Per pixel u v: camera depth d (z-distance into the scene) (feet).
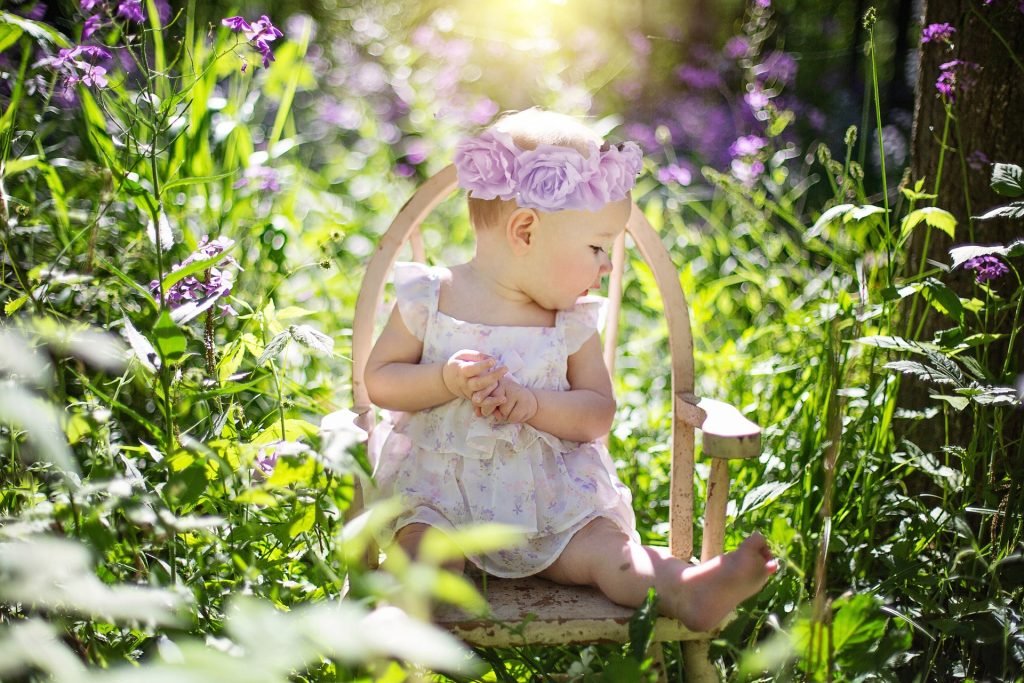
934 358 5.91
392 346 6.12
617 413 8.82
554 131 6.03
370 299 6.13
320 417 8.17
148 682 2.49
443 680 5.40
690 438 5.91
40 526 4.01
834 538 6.69
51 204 8.00
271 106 14.98
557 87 13.88
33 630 3.22
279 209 9.97
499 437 5.80
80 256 7.00
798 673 4.75
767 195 13.76
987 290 6.38
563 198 5.72
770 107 11.43
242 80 10.57
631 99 19.17
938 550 6.49
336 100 16.31
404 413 6.11
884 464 6.96
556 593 5.46
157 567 5.06
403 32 19.03
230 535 5.06
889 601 6.17
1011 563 6.05
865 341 5.90
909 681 6.07
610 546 5.46
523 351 6.07
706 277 11.58
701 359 9.07
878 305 7.18
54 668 2.97
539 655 5.91
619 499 5.96
